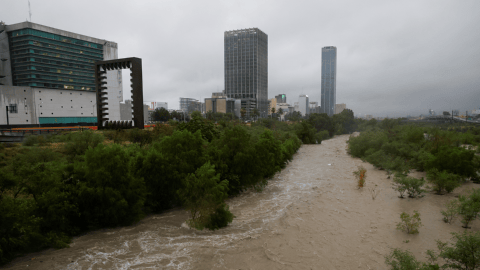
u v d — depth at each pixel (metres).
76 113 114.25
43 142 28.75
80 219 9.30
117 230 9.69
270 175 19.83
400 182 14.23
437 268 5.88
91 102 120.25
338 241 8.98
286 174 22.67
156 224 10.49
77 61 115.56
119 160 9.78
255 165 15.55
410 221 10.30
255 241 8.99
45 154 18.84
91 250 7.94
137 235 9.27
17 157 18.58
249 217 11.77
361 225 10.47
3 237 6.91
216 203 10.15
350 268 7.15
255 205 13.73
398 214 11.56
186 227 10.24
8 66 103.94
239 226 10.57
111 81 126.12
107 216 9.43
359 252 8.11
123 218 9.95
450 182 13.79
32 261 7.12
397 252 6.67
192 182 10.27
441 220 10.51
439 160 16.80
